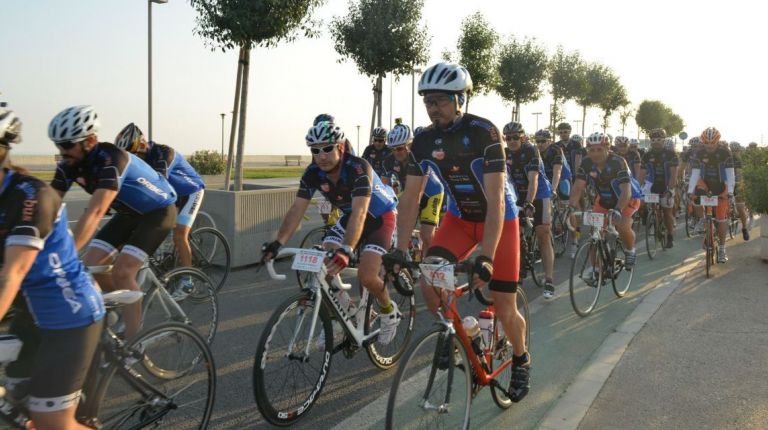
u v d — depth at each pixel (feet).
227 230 21.80
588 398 10.57
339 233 12.98
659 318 15.51
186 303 13.58
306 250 10.21
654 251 25.13
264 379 9.44
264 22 26.27
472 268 7.86
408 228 9.59
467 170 9.37
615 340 13.75
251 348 13.65
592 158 19.17
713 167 22.53
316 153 11.27
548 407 10.46
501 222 8.59
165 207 12.04
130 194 11.32
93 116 9.85
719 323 14.98
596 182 19.66
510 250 9.68
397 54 39.99
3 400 6.51
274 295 18.43
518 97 70.79
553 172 25.70
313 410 10.59
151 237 11.63
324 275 10.41
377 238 12.11
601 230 17.26
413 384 8.19
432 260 8.43
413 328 13.97
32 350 6.79
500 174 8.75
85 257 11.76
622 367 12.03
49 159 115.96
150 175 11.68
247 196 22.02
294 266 10.09
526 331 11.24
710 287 19.04
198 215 22.09
